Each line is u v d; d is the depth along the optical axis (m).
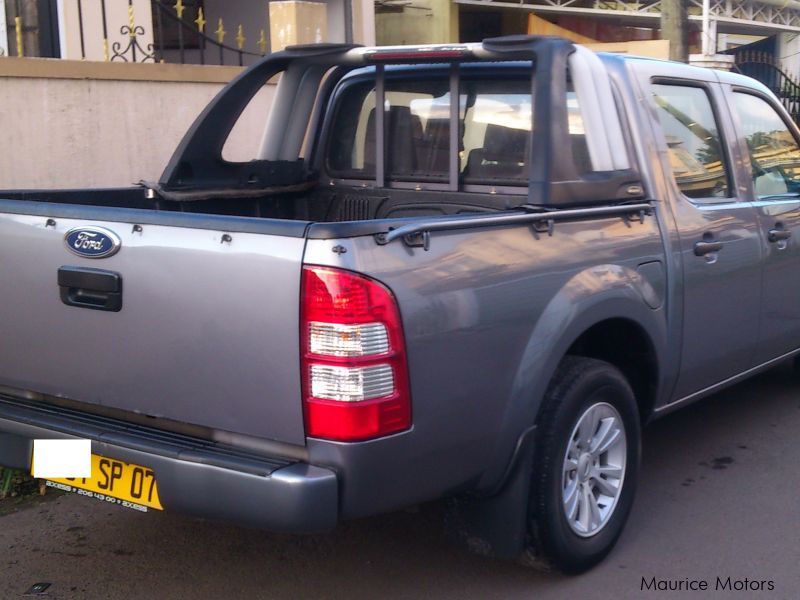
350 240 2.90
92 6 7.72
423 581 3.90
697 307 4.43
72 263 3.33
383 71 4.72
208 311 3.06
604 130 3.97
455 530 3.67
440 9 12.98
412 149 4.73
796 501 4.66
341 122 5.03
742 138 4.96
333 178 5.07
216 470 3.01
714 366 4.71
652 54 10.60
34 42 7.89
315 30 8.09
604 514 3.97
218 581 3.92
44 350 3.49
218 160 4.94
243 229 2.99
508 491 3.54
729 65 10.54
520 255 3.43
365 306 2.90
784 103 12.18
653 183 4.21
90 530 4.38
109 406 3.40
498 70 4.36
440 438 3.16
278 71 4.96
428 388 3.09
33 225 3.41
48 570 4.00
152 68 6.71
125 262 3.21
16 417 3.46
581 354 4.16
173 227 3.11
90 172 6.49
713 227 4.52
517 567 3.99
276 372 2.98
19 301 3.50
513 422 3.44
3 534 4.33
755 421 5.80
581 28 15.22
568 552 3.74
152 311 3.18
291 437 3.00
